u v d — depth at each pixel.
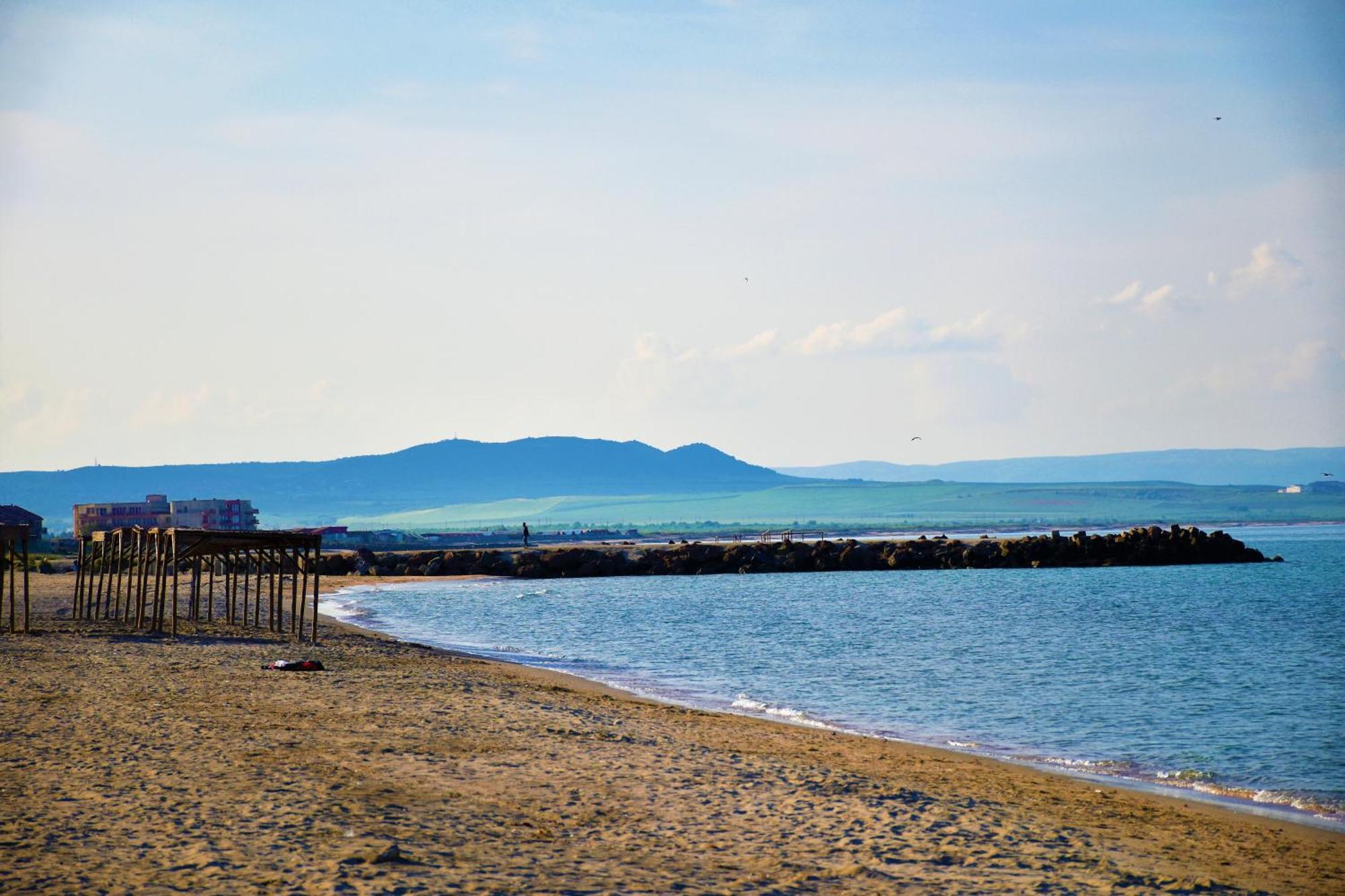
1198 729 28.81
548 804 15.16
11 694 22.95
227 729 19.58
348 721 21.33
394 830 12.92
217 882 10.56
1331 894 13.30
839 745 23.36
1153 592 89.88
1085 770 23.00
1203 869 14.03
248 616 54.12
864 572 125.12
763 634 55.81
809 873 12.36
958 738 27.16
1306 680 38.69
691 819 14.75
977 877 12.66
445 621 63.59
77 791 14.16
